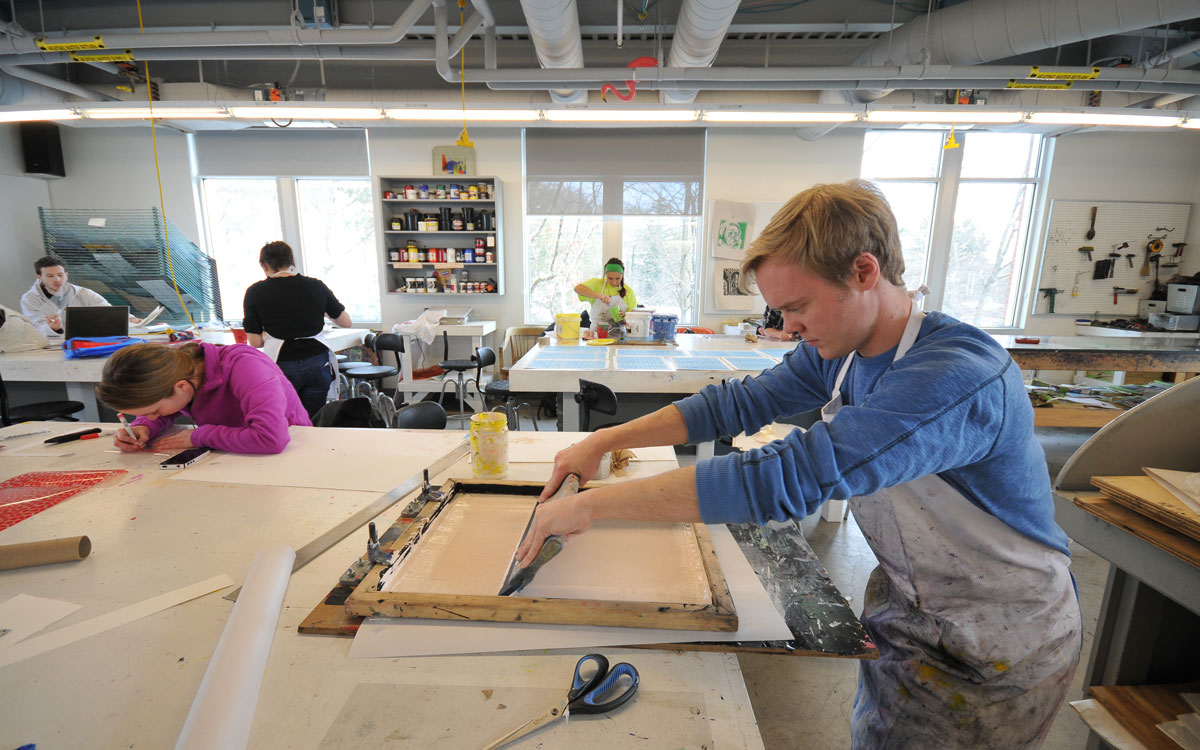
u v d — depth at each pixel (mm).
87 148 5148
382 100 4535
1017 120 3441
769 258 654
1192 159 4953
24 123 4898
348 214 5441
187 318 5297
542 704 593
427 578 777
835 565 2242
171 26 3859
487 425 1225
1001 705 767
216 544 935
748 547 919
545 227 5422
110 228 5207
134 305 5324
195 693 608
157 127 4941
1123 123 3467
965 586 766
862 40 4242
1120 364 3352
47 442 1490
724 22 2916
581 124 4680
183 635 704
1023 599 751
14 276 4988
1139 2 2514
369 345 4656
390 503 1096
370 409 1989
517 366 2471
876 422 586
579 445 978
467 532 916
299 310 2928
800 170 5074
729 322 5348
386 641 678
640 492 675
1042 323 5297
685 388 2379
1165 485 1001
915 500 755
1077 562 2297
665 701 603
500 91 4648
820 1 3727
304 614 747
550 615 705
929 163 5172
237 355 1517
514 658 660
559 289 5551
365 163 5199
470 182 5160
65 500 1112
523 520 961
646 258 5449
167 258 5023
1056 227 5098
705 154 5066
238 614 650
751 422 988
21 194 5012
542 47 3258
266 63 4719
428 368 4730
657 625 697
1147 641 1117
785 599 780
